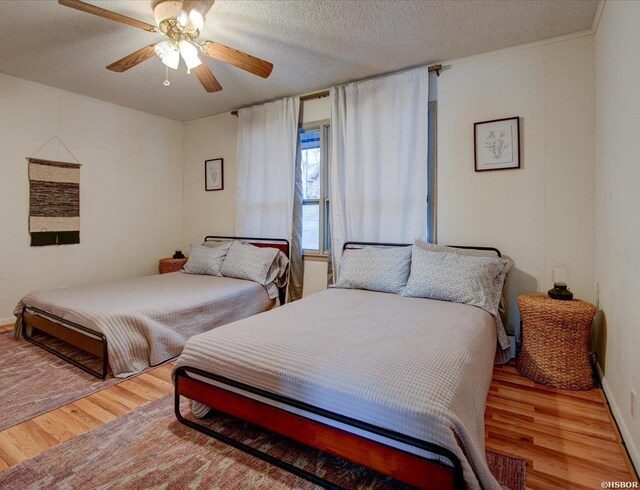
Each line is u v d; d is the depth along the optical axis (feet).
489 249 9.27
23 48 8.96
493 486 3.76
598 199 7.78
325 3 7.07
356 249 10.25
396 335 5.72
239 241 13.32
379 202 10.70
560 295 7.66
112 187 13.51
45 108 11.64
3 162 10.84
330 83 11.19
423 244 9.71
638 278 4.98
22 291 11.35
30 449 5.29
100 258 13.24
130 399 6.77
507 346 8.20
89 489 4.50
